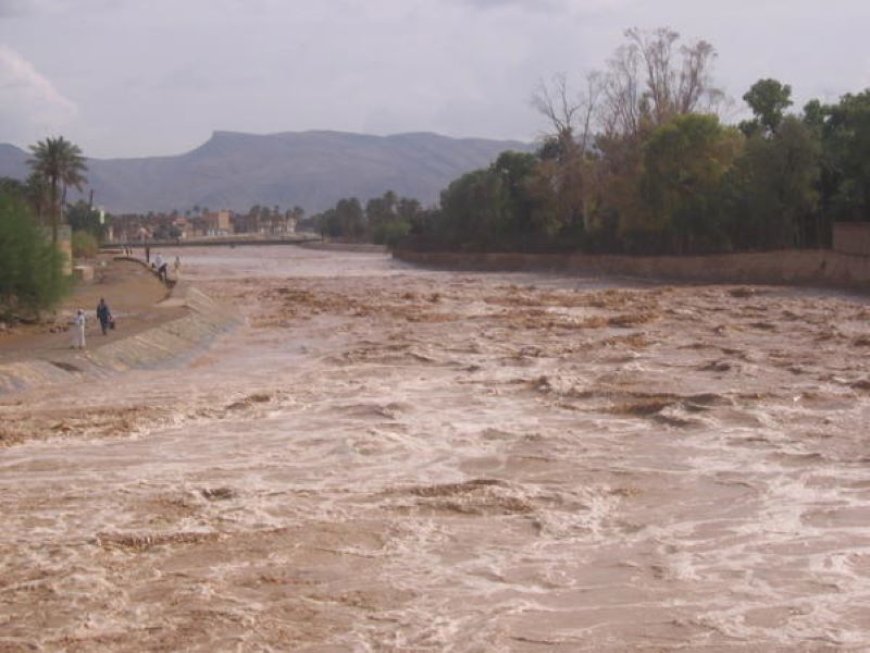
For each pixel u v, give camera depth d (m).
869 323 48.25
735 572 14.86
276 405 28.69
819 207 81.12
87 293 68.56
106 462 22.06
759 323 48.91
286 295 75.44
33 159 117.31
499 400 29.14
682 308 58.28
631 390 29.86
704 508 18.20
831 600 13.76
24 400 29.59
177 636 12.58
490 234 120.44
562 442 23.52
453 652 12.20
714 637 12.58
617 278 89.94
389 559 15.47
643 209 88.06
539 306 62.72
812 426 24.64
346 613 13.37
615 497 18.95
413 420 26.28
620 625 12.98
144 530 16.88
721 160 84.50
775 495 18.97
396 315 57.91
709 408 26.66
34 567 15.12
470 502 18.53
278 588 14.24
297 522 17.34
